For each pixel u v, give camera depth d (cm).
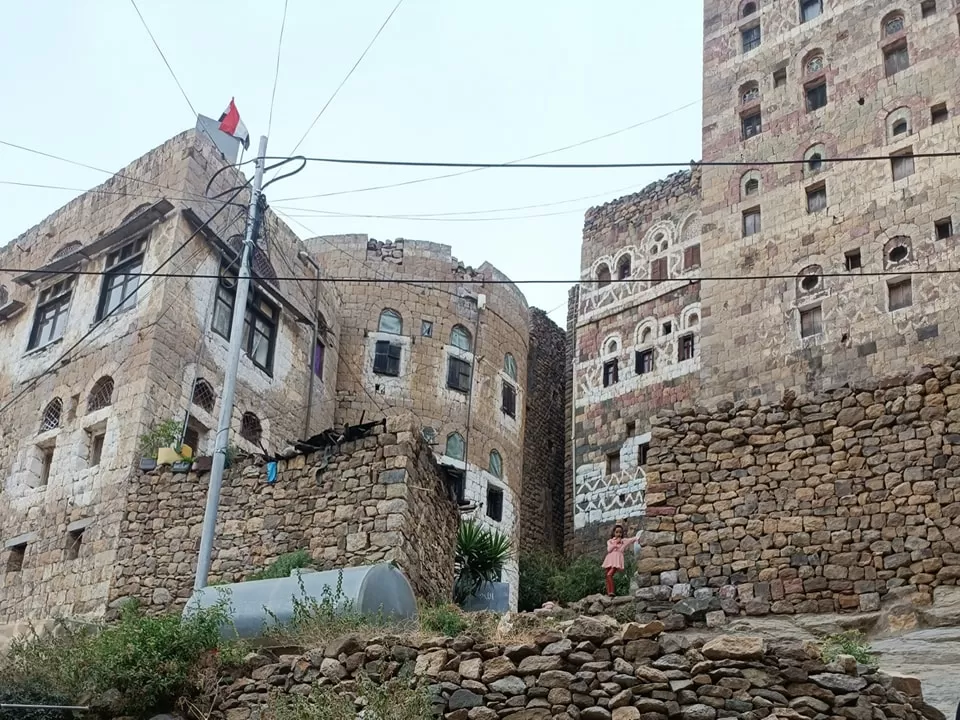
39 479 2533
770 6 3722
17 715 1326
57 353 2692
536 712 1137
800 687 1115
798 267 3173
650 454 1898
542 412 4372
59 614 2178
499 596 2342
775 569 1739
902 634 1579
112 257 2741
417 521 1950
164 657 1373
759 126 3534
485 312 4012
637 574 1830
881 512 1705
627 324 4144
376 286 3819
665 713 1116
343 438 1994
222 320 2708
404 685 1188
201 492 2131
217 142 2816
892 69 3316
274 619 1481
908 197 3062
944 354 2797
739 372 3123
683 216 4188
